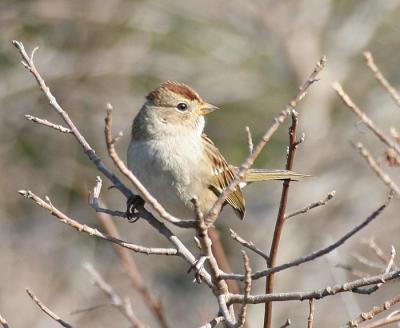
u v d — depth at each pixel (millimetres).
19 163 15312
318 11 17922
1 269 13812
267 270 6020
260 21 17797
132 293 13422
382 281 5820
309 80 5820
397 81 17875
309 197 16188
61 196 15016
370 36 18312
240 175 5984
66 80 15695
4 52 15672
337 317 13852
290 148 6543
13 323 12719
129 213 7418
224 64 17656
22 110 15578
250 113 17391
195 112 8305
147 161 8125
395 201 15258
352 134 16688
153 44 17328
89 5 15602
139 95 16578
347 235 5965
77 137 7086
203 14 17500
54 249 14367
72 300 13148
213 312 13438
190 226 5961
